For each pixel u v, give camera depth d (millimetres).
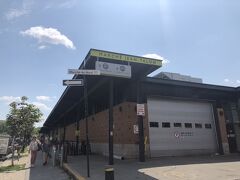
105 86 18188
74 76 15859
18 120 24125
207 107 20500
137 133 16344
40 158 23547
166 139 17828
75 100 24766
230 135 20922
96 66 13227
